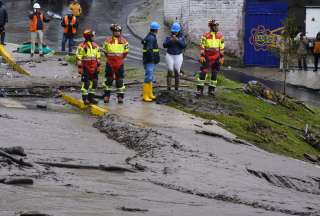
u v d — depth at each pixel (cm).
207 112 3503
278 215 1689
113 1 9275
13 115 3052
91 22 7919
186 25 7125
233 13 6756
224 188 1995
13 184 1695
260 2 6581
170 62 3809
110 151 2425
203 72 3778
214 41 3769
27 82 4106
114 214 1482
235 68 6475
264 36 6544
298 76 5981
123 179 1975
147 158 2341
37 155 2164
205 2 6931
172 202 1719
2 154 1950
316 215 1753
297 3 6762
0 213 1388
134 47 6756
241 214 1639
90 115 3328
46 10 8575
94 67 3462
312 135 3616
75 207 1520
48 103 3612
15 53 5531
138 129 2777
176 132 2841
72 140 2553
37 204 1508
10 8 8869
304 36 6450
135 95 3884
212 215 1588
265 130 3431
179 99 3647
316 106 4897
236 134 3181
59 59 5181
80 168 2066
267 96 4200
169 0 7538
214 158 2453
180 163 2277
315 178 2458
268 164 2547
